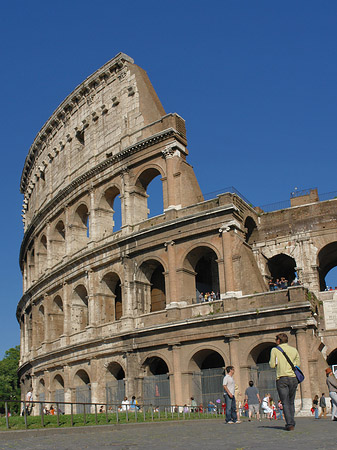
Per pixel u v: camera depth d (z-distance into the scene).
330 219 64.00
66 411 69.75
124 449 18.30
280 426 26.66
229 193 59.91
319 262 65.81
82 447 19.55
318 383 51.41
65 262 76.19
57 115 84.94
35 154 95.19
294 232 65.25
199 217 60.72
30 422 30.97
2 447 20.19
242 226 61.19
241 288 57.31
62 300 75.94
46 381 76.88
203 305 58.84
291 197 70.38
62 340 73.06
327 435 20.73
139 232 64.75
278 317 54.00
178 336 59.00
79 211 77.88
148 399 60.00
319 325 58.94
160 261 63.38
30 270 94.38
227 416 31.19
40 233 88.12
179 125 67.00
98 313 68.44
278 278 70.56
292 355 21.81
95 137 76.38
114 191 72.88
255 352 55.66
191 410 50.69
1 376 143.25
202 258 67.38
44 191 89.88
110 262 68.25
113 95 75.19
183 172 64.81
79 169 78.06
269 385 54.06
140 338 61.91
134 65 73.88
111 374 65.69
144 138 68.62
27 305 90.25
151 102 70.50
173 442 20.31
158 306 65.88
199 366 59.19
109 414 39.34
